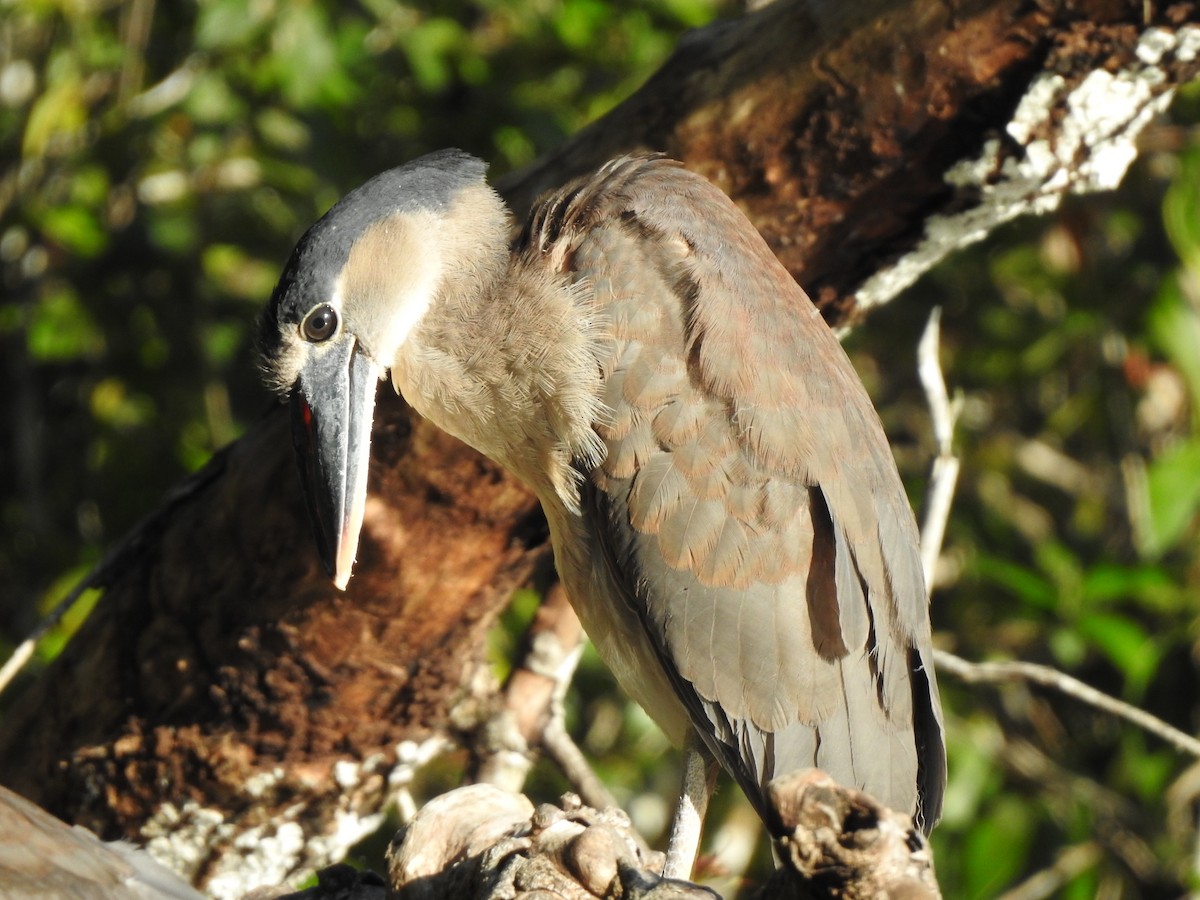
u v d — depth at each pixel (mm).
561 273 6746
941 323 12469
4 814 5449
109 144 11711
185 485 7797
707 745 6531
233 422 12508
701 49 7238
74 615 10930
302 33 11070
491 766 8039
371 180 7230
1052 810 11227
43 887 5293
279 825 7805
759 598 6402
